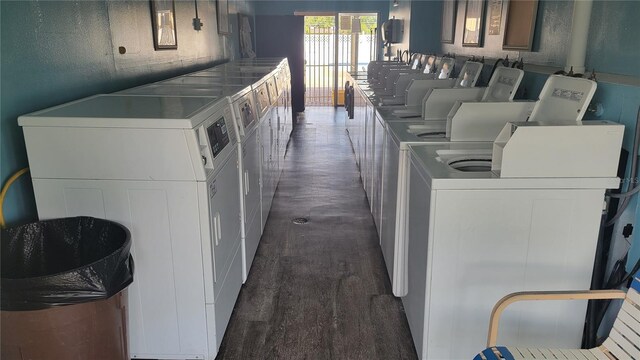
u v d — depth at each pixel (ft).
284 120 18.29
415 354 7.20
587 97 6.33
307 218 12.76
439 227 6.05
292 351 7.25
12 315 4.50
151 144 5.85
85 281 4.62
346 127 25.03
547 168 5.85
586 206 5.98
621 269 6.38
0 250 5.36
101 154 5.89
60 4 7.04
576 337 6.47
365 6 29.55
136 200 6.07
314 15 30.04
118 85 9.21
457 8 17.22
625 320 4.74
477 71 11.37
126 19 9.56
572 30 7.63
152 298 6.47
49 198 6.03
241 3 23.94
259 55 27.71
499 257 6.15
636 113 6.19
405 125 9.48
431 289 6.28
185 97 7.75
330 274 9.69
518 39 11.35
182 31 13.71
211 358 6.77
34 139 5.82
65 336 4.68
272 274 9.67
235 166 8.10
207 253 6.30
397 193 8.27
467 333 6.44
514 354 4.74
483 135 8.22
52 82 6.85
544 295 4.83
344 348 7.34
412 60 19.89
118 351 5.31
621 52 6.93
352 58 32.63
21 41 6.11
